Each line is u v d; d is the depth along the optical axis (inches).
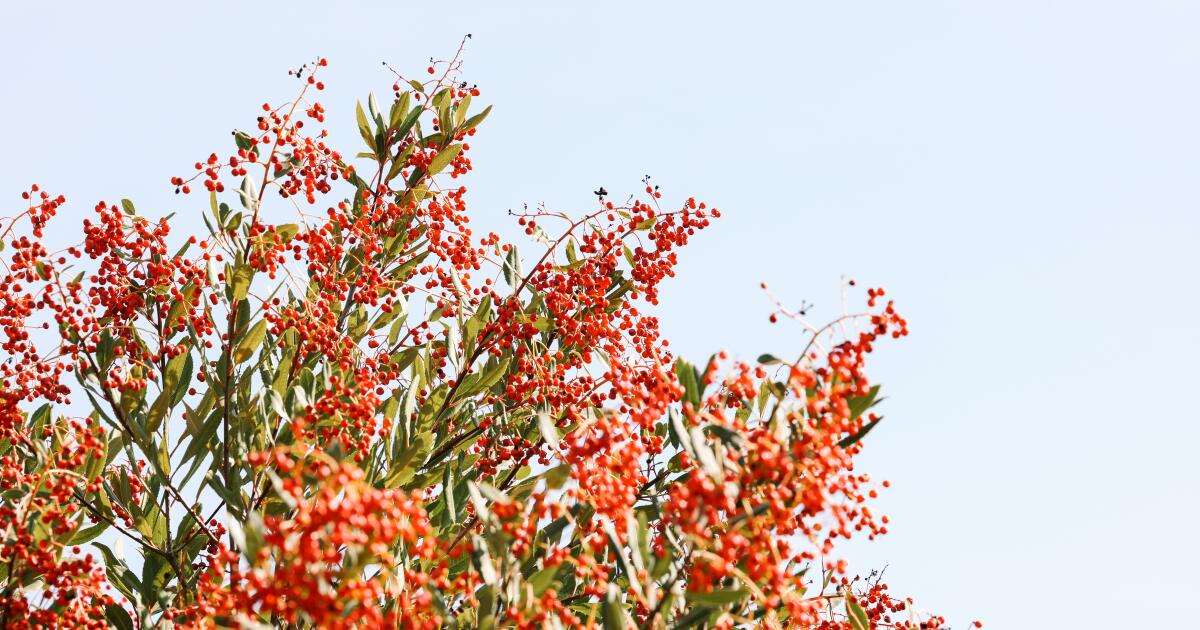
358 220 393.7
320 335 346.9
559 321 374.6
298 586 186.1
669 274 385.7
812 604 233.5
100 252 341.7
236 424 346.0
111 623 307.6
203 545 348.5
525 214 393.1
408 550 290.8
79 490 326.6
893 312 235.8
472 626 265.3
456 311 390.6
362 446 316.8
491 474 363.9
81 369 334.6
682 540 240.8
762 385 290.4
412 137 424.5
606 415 242.2
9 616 279.0
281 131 359.6
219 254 354.6
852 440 239.8
